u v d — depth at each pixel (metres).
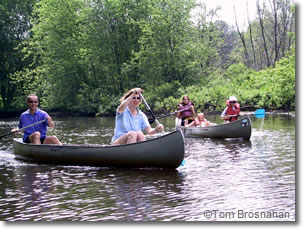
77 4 30.72
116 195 4.98
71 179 5.96
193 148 8.91
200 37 30.77
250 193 4.91
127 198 4.82
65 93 30.62
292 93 20.59
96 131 13.99
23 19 34.31
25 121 7.98
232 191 5.02
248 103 22.16
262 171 6.12
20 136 12.90
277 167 6.41
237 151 8.25
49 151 7.35
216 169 6.38
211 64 33.75
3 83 34.59
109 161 6.82
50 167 7.04
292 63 20.98
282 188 5.11
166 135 6.43
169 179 5.77
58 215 4.28
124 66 29.88
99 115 28.98
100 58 30.08
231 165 6.67
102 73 31.47
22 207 4.57
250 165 6.63
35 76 32.09
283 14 32.94
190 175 6.00
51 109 32.38
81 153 7.02
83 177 6.10
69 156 7.14
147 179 5.82
